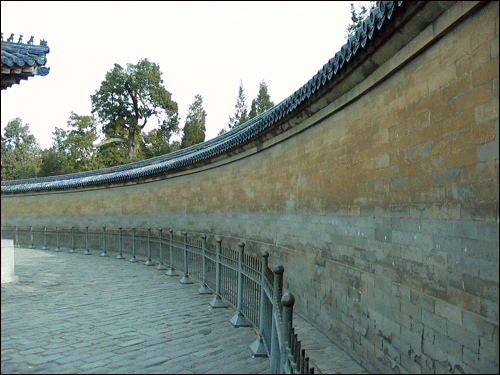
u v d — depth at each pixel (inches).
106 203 940.0
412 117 217.3
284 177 429.4
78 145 1640.0
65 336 285.9
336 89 295.7
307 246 366.0
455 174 180.9
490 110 160.4
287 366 157.6
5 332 293.4
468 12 171.5
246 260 308.3
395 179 232.8
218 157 615.5
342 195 303.1
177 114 1763.0
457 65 181.8
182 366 233.8
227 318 338.6
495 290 152.6
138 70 1665.8
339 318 295.4
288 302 171.8
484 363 155.8
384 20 210.2
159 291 447.8
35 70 348.5
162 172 787.4
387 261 237.3
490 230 157.5
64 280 511.2
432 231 196.1
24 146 2198.6
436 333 187.0
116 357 246.4
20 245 1002.1
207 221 668.7
